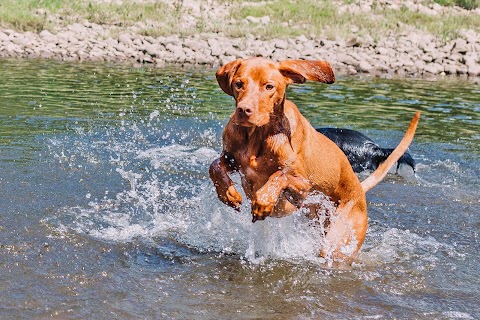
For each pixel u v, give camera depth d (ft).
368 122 38.52
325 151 18.07
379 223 22.26
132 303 15.47
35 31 65.21
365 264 18.65
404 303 16.24
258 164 16.94
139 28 68.39
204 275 17.34
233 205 17.28
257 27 70.33
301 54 62.80
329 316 15.35
